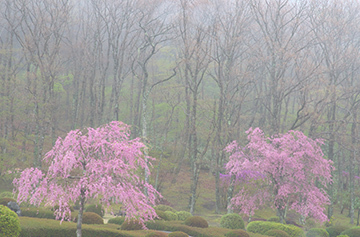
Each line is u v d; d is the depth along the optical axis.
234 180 31.03
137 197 12.36
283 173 23.58
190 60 35.09
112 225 19.52
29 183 11.52
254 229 21.78
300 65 34.25
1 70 34.41
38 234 14.45
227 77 35.91
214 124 33.81
